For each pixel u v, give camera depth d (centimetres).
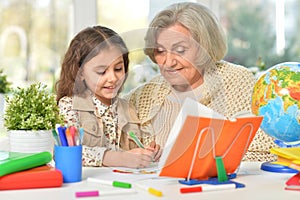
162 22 182
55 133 124
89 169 135
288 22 331
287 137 139
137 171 131
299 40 332
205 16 186
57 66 326
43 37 325
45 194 108
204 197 104
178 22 181
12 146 151
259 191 110
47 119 151
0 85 257
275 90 136
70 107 141
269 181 121
